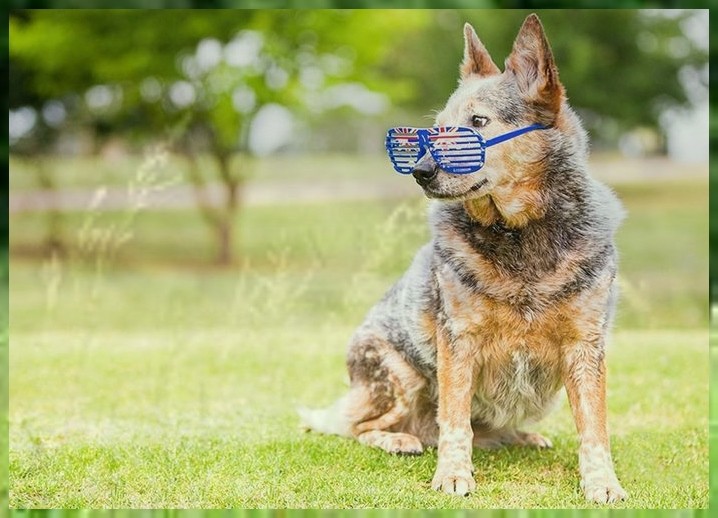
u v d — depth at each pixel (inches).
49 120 774.5
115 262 632.4
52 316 409.4
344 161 985.5
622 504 199.5
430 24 810.2
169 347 348.2
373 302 377.1
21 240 714.8
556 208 197.5
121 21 665.6
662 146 885.2
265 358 331.6
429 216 213.6
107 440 249.4
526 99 196.2
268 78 715.4
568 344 201.3
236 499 212.7
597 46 777.6
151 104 748.0
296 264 573.9
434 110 227.6
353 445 236.4
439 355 207.5
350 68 717.9
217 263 669.3
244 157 801.6
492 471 220.1
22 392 293.0
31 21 660.7
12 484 223.0
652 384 289.0
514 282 197.3
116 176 780.6
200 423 264.4
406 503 204.1
